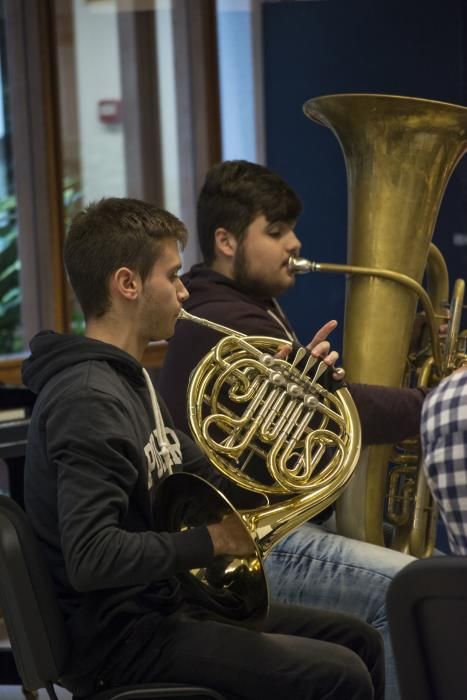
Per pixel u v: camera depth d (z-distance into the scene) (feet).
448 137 13.08
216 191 14.07
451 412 7.16
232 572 9.82
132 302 10.57
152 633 9.95
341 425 10.99
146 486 10.07
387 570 12.37
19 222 22.74
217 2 25.39
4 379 22.31
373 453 13.34
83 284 10.62
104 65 23.82
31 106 22.67
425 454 7.41
